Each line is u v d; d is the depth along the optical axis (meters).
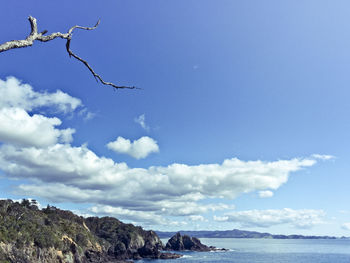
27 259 137.50
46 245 151.12
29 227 156.12
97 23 9.04
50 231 166.62
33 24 7.36
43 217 188.38
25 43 6.92
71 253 170.88
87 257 191.00
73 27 8.34
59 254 157.75
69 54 8.33
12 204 176.88
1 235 134.75
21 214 167.25
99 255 199.62
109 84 8.80
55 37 7.70
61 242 164.12
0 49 6.28
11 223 149.00
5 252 131.50
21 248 138.00
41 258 145.50
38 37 7.33
